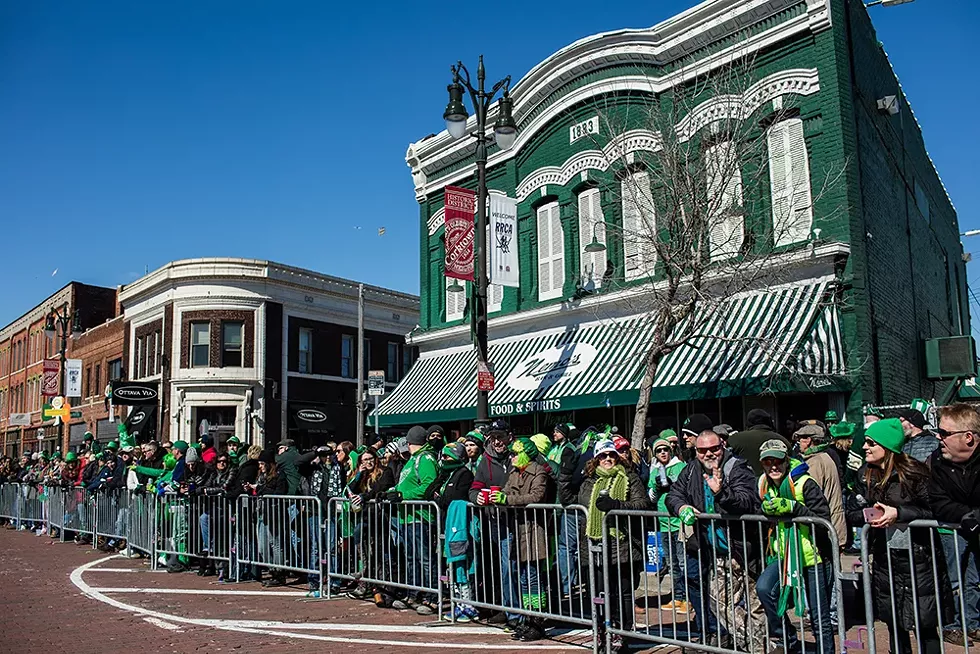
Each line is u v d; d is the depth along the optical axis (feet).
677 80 49.96
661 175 43.39
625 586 22.04
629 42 53.31
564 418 56.24
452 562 26.14
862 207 45.16
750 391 41.47
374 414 66.54
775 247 44.45
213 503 37.17
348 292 118.01
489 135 64.18
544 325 58.39
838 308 43.32
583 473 26.32
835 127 44.45
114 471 48.57
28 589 33.83
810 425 26.58
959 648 20.24
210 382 102.73
